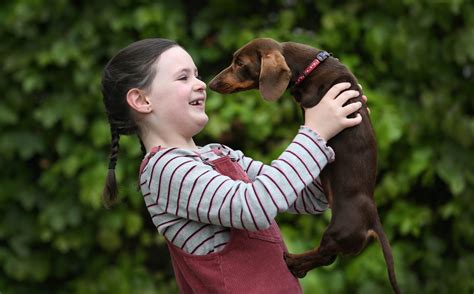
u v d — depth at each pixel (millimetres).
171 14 8367
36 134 8664
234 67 4641
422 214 7934
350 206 4176
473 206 8078
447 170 7926
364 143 4238
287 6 8758
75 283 8641
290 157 3939
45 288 8914
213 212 3941
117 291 8414
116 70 4352
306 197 4551
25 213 8719
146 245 8859
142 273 8539
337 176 4227
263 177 3914
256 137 8000
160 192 4117
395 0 8062
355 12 8172
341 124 4090
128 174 8273
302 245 7793
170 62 4270
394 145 8078
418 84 8211
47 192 8656
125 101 4336
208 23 8500
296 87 4371
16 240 8602
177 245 4195
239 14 8609
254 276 4086
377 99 7785
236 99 8141
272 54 4352
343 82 4273
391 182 7953
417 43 7996
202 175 4020
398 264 7918
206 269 4090
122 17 8320
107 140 8180
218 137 8281
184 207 4035
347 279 7906
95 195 8070
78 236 8516
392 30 8078
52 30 8492
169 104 4234
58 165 8352
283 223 8180
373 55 8055
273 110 8008
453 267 8297
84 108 8359
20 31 8398
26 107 8633
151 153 4195
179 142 4297
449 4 7879
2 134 8609
